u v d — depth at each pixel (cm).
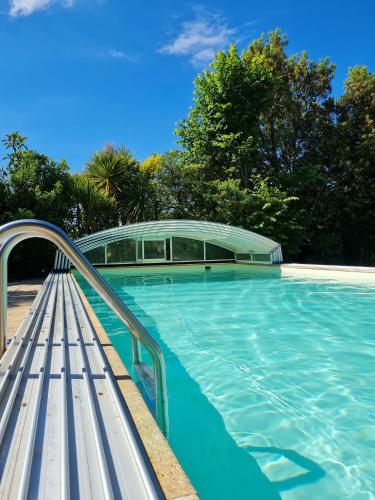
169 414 344
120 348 550
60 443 166
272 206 2041
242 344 564
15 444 166
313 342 571
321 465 265
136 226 1549
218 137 2234
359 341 575
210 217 2164
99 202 1822
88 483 139
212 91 2244
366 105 2422
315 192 2431
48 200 1484
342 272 1298
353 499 231
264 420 332
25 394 219
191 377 434
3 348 303
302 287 1149
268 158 2478
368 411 348
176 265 1811
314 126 2411
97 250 1731
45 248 1484
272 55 2428
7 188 1481
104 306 893
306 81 2456
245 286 1196
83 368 265
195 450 285
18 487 136
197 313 798
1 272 302
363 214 2391
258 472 259
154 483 140
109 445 165
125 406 206
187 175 2242
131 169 2166
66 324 419
